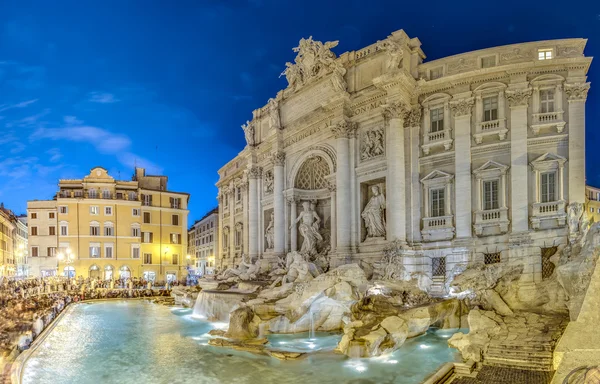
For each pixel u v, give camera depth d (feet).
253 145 159.74
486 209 95.66
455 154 99.09
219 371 56.75
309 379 52.60
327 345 71.26
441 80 100.73
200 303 110.32
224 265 194.18
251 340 74.43
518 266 86.17
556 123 90.33
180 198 266.16
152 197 257.34
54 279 201.05
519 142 92.53
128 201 243.40
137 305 139.85
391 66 101.19
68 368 58.85
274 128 139.33
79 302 147.23
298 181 136.05
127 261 240.73
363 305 75.72
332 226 119.03
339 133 114.11
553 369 46.21
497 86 96.32
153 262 252.01
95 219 237.25
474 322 68.59
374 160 108.37
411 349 64.69
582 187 87.66
